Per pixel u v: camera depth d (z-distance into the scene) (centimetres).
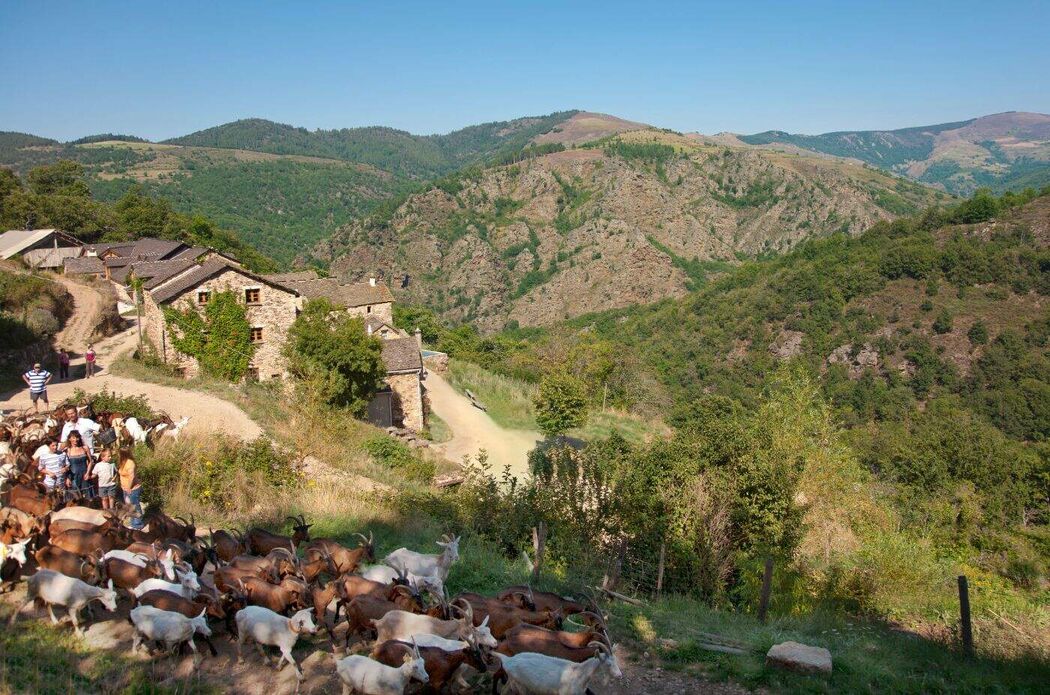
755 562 1630
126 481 1322
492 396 5525
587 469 1684
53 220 8500
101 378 3122
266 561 1073
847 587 1634
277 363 3675
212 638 969
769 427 2228
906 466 2952
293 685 873
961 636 1267
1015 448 3303
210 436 2073
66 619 964
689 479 1720
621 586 1425
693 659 1052
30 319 3662
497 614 991
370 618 926
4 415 2170
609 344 6362
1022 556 2117
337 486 1981
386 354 4253
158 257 6569
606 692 943
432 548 1466
